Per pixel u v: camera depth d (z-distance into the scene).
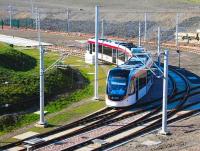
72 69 68.38
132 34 113.12
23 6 152.88
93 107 51.91
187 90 60.03
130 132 43.19
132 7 142.25
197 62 80.88
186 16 116.69
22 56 70.25
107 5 148.50
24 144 39.62
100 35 113.19
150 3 147.50
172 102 54.94
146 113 49.81
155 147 39.09
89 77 67.88
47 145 39.44
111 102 51.31
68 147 38.66
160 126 44.88
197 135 42.38
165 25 114.25
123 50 74.12
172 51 91.06
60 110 50.97
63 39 107.06
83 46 96.19
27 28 127.75
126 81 51.91
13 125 45.56
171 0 149.38
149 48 93.25
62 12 140.50
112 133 42.53
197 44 99.00
